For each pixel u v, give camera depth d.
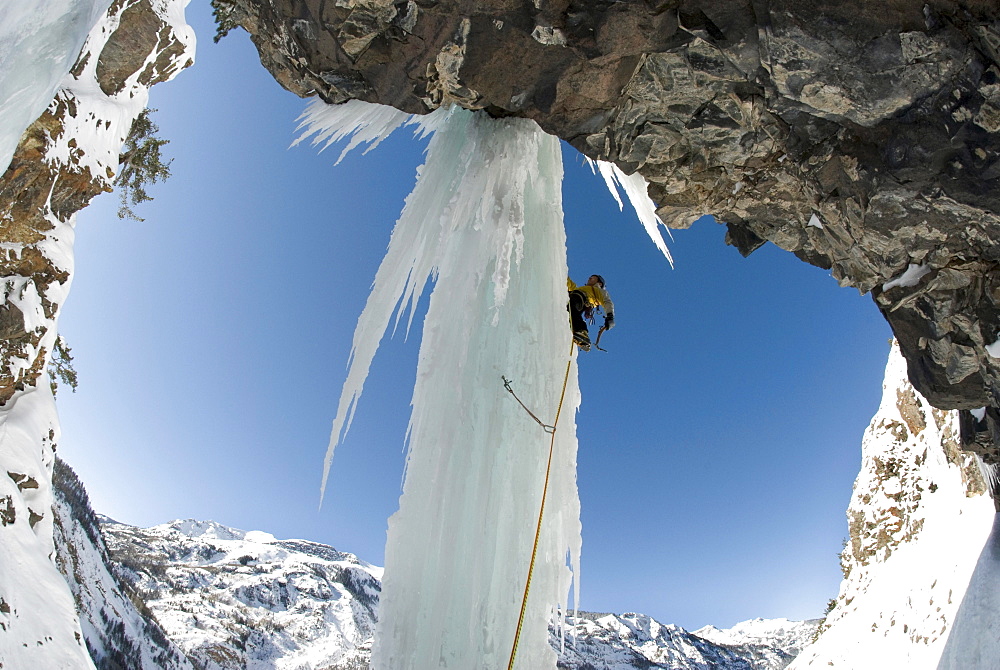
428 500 4.66
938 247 5.37
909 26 3.91
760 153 5.52
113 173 7.76
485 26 4.46
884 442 18.84
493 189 5.36
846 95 4.46
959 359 6.10
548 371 5.24
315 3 4.52
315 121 5.68
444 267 5.24
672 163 5.71
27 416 7.52
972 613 9.67
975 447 7.37
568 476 5.04
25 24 2.42
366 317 5.26
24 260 7.20
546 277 5.49
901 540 16.94
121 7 6.84
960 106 4.17
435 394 4.92
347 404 5.07
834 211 5.68
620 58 4.63
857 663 14.58
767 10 4.11
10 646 5.66
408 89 5.08
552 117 5.16
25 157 6.54
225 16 7.46
